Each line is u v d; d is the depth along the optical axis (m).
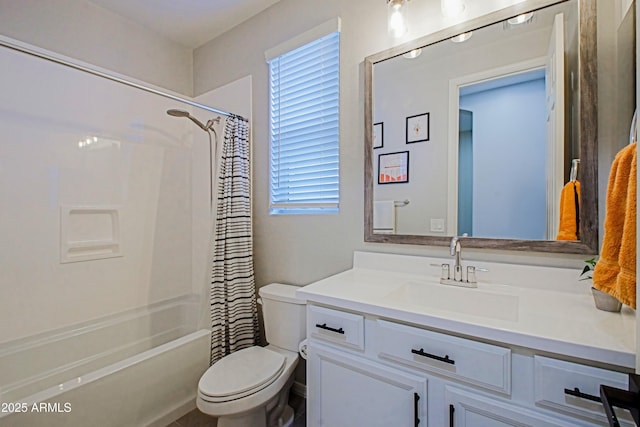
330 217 1.75
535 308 0.98
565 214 1.14
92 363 1.89
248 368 1.45
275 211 2.03
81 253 1.90
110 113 2.06
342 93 1.70
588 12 1.09
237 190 1.96
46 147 1.76
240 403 1.27
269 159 2.03
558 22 1.16
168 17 2.15
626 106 1.02
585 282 1.10
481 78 1.31
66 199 1.84
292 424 1.64
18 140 1.66
